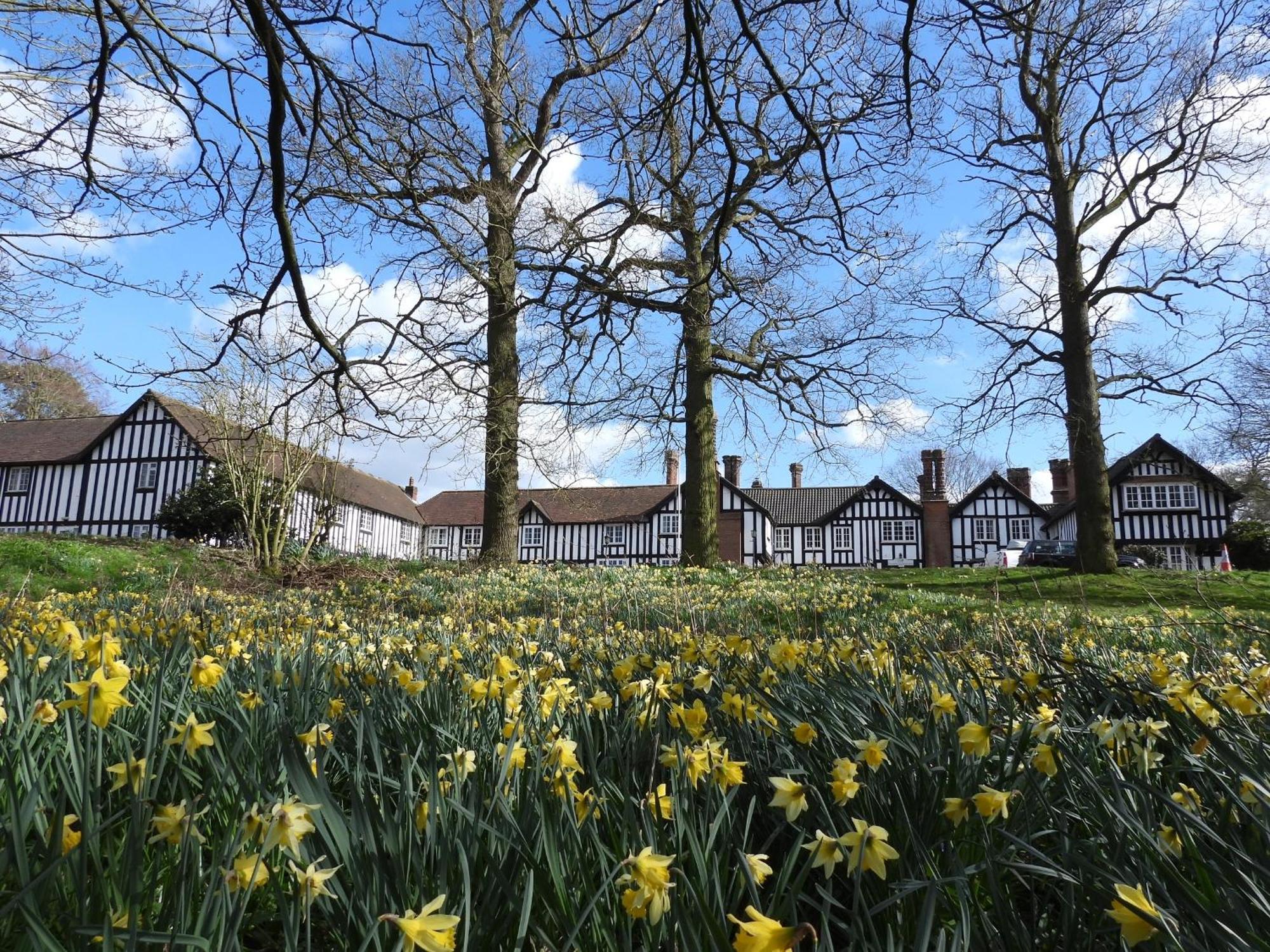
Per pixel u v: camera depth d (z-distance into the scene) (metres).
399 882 1.47
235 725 2.34
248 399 16.59
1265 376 21.77
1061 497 48.19
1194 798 1.91
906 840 1.75
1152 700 2.40
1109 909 1.46
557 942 1.46
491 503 18.03
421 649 3.93
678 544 44.59
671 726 2.49
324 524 18.52
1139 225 17.84
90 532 33.50
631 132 5.66
